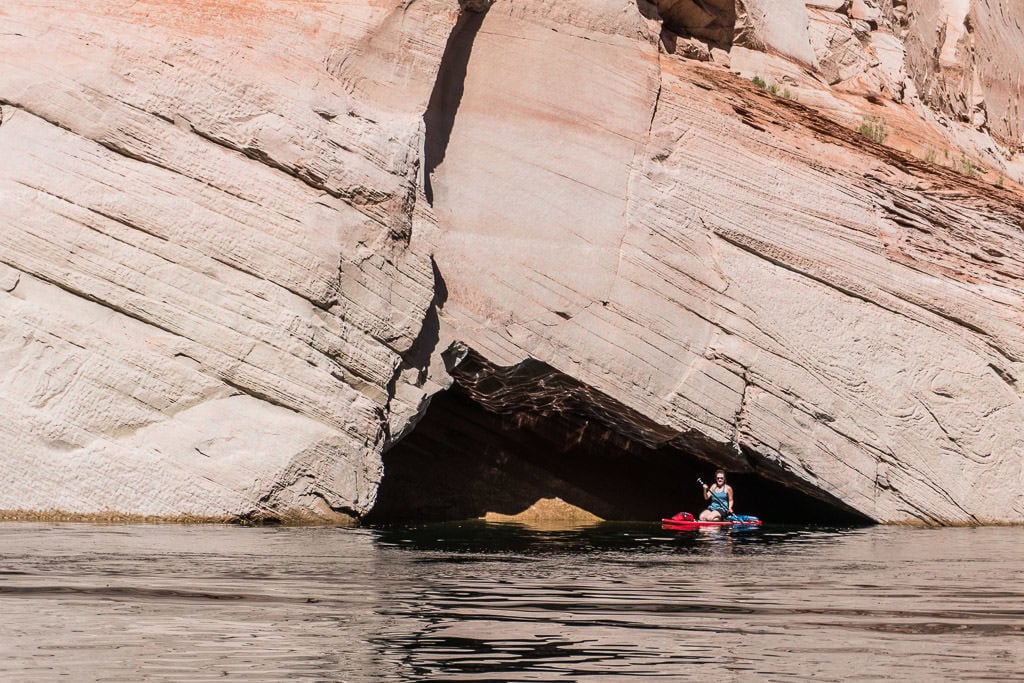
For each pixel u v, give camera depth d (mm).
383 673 12672
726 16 42781
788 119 38938
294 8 31062
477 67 34531
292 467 28078
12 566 19234
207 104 29172
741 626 15570
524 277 33500
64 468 27125
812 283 36906
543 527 32750
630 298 34438
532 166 34406
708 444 35469
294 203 29203
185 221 28469
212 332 28203
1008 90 61625
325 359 28953
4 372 27359
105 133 28672
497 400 35156
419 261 30906
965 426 37688
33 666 12656
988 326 38656
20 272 27906
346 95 30812
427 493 35531
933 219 39594
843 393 36344
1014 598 18453
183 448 27625
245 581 18344
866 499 36406
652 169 35656
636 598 17781
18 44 29062
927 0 55594
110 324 27984
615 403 34312
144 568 19359
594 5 35875
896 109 47406
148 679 12242
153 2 30000
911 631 15352
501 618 15781
